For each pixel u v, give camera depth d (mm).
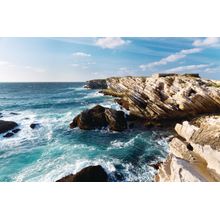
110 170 11117
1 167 11609
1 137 16734
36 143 15570
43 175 10688
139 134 17734
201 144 9320
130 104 24172
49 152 13820
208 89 23922
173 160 8477
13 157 13016
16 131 18125
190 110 22906
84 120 18969
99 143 15594
